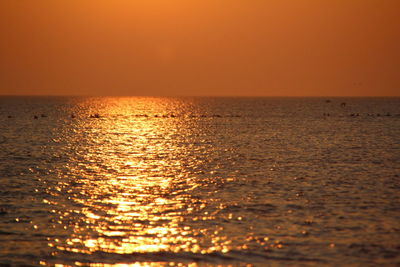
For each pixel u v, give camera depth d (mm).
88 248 55969
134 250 55375
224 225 63875
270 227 62844
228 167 109188
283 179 94062
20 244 57062
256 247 55844
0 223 64500
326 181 91750
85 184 90062
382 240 57938
